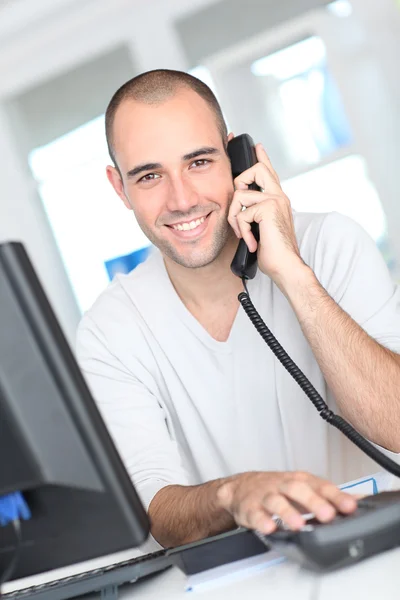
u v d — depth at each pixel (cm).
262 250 187
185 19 480
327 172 457
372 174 451
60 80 505
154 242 206
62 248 503
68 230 503
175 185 196
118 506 107
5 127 508
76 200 502
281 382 202
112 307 217
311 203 459
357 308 193
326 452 203
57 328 105
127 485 108
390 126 451
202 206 198
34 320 103
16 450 103
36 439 103
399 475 154
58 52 502
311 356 202
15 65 505
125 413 206
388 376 175
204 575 126
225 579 122
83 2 489
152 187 200
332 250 201
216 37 475
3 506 111
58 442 104
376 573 108
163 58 488
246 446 206
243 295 187
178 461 198
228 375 205
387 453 179
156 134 195
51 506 109
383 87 452
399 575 105
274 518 133
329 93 453
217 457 210
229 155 206
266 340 183
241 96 468
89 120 503
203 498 148
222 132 206
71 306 503
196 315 209
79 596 132
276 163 462
